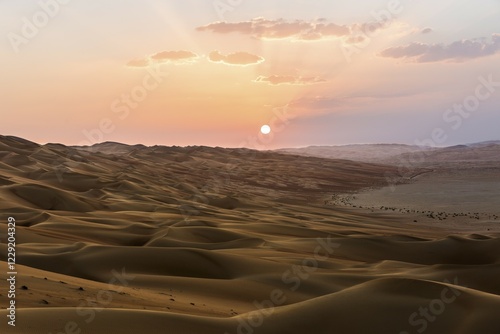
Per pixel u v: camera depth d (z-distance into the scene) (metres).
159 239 45.81
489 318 16.86
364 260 49.97
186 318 15.55
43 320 13.12
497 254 51.12
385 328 16.91
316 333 16.67
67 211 66.81
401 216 105.06
